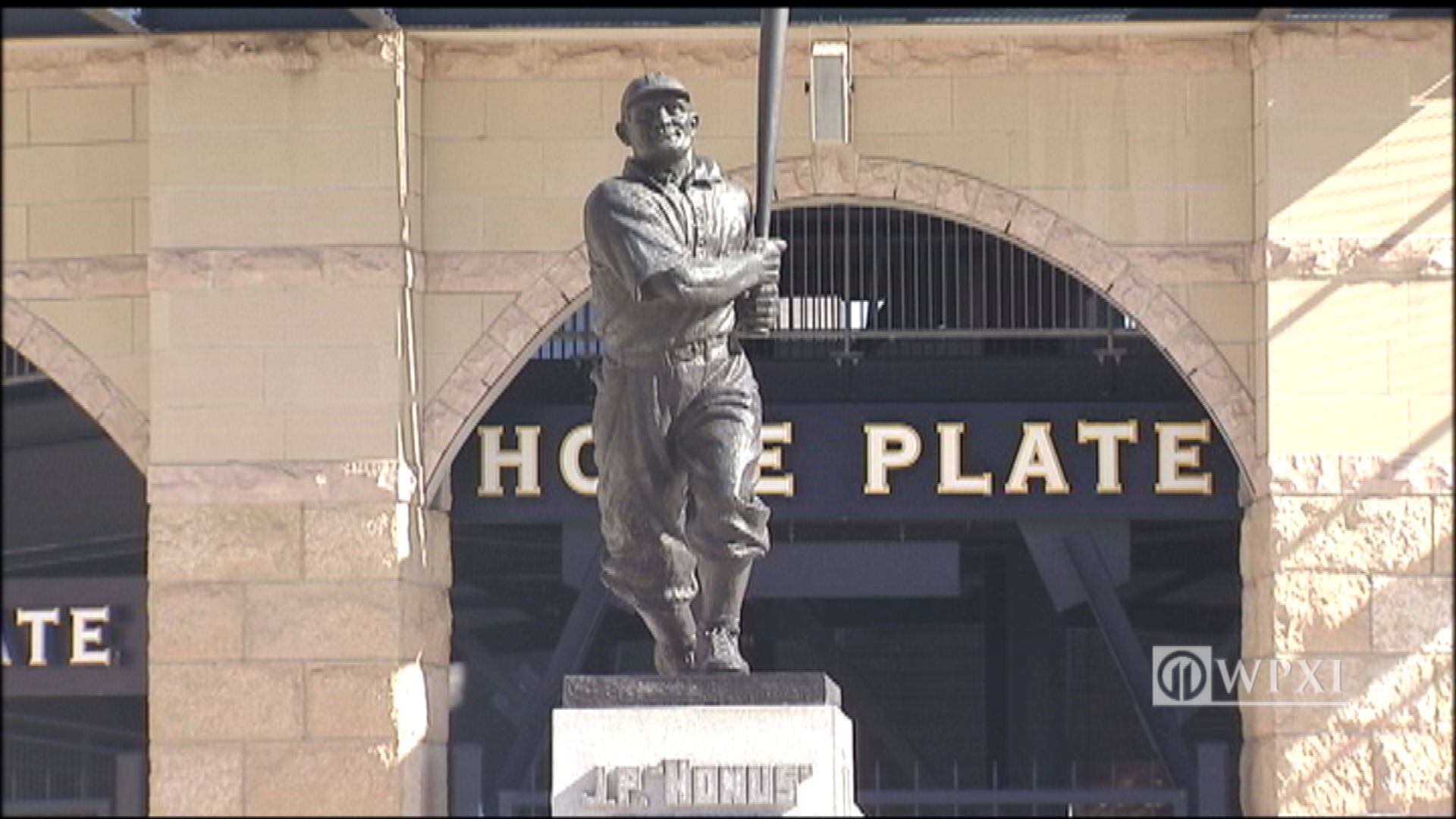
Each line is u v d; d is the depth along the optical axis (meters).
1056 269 64.56
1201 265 60.50
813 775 33.84
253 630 59.94
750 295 35.56
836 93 59.66
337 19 59.75
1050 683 70.81
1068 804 64.75
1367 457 59.41
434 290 61.03
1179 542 71.88
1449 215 59.75
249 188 60.59
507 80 61.25
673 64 60.97
